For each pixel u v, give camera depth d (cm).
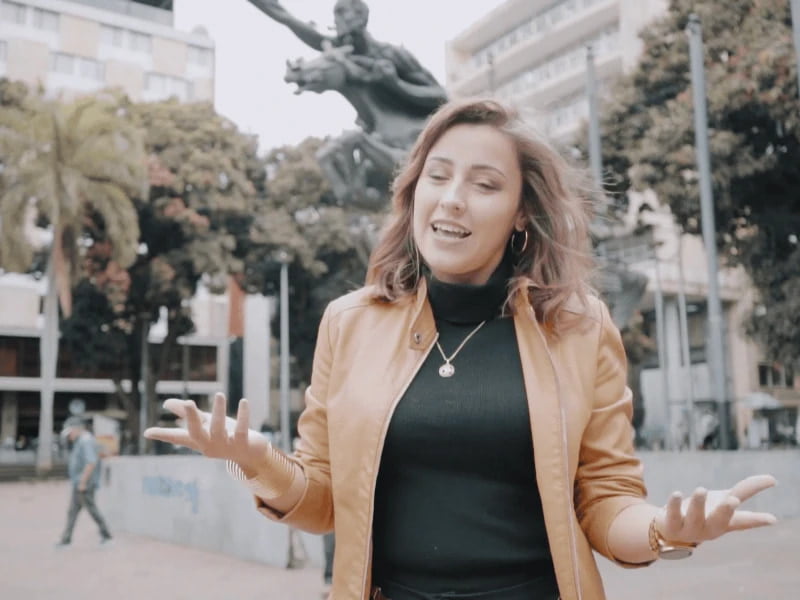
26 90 3005
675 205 2080
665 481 912
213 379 4178
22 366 3872
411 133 1273
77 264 2809
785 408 3662
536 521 136
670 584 618
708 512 111
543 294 148
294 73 1236
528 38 3875
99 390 4003
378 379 144
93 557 853
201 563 791
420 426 138
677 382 3628
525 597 133
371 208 1277
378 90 1259
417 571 136
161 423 3222
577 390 141
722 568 684
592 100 1725
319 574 707
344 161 1236
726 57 2066
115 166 2716
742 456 972
